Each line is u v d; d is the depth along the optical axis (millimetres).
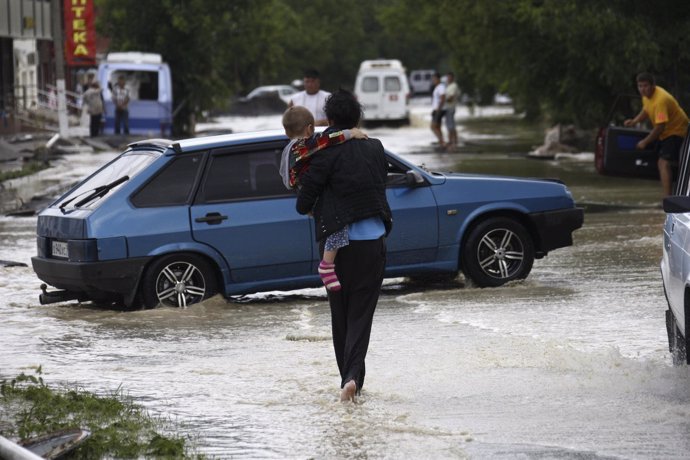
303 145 16703
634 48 62156
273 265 26672
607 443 14703
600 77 66500
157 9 109688
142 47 111062
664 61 63375
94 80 101812
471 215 27875
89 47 111562
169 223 26031
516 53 76375
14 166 72062
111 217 25750
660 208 44938
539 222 28484
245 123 139625
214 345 21766
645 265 30703
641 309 24266
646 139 41156
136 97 98812
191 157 26516
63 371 19703
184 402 17203
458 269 28000
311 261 26859
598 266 30844
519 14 72438
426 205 27531
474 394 17281
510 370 18781
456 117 152500
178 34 109500
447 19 93062
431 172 28781
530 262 28391
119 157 28000
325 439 15047
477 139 99250
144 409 16812
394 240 27344
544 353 19703
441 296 27016
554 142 77250
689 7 62062
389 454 14352
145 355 20953
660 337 21328
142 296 26047
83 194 27000
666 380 17875
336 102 16938
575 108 74938
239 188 26672
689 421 15641
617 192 51719
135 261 25781
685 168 19328
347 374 16781
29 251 36531
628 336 21484
